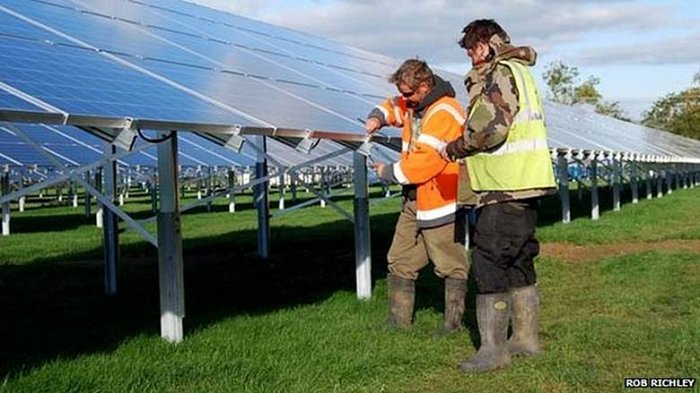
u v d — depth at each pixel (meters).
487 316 5.02
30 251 11.88
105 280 8.13
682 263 9.50
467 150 4.91
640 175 32.78
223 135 5.51
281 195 21.56
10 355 5.36
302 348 5.45
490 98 4.79
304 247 12.33
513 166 4.88
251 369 4.89
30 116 3.90
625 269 9.12
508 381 4.71
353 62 12.60
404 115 6.25
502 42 5.04
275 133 5.41
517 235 4.98
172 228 5.63
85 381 4.62
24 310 7.14
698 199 24.89
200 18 10.95
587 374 4.74
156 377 4.71
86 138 15.66
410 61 5.80
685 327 5.83
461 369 4.92
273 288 8.37
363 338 5.77
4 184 15.55
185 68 7.03
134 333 6.06
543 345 5.54
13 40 5.70
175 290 5.66
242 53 9.30
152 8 10.05
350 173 26.44
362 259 7.62
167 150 5.60
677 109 83.44
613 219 16.75
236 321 6.40
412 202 6.11
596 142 17.12
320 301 7.43
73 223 18.33
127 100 4.98
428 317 6.59
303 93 7.90
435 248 5.93
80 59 5.84
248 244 12.67
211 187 25.81
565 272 9.18
